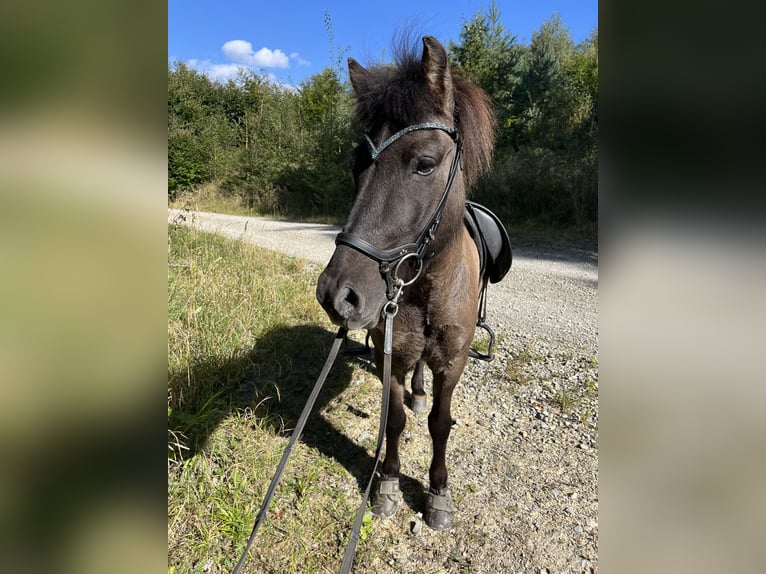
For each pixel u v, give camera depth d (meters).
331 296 1.56
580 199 10.92
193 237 6.66
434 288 1.93
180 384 2.91
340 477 2.59
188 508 2.22
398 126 1.63
